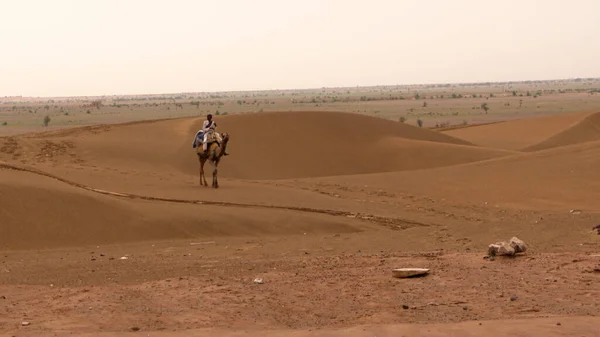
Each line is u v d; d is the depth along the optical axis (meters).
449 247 15.92
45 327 9.30
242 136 51.91
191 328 9.28
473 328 8.32
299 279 12.45
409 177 33.44
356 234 19.12
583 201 25.94
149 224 19.83
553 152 35.97
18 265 15.25
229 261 15.27
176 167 41.22
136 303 10.87
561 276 11.41
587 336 7.84
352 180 33.34
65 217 19.28
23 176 23.61
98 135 47.78
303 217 21.98
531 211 24.66
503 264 12.65
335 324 9.38
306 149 51.97
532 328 8.20
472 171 33.53
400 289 11.28
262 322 9.66
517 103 183.50
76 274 14.10
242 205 24.19
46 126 116.00
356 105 191.75
